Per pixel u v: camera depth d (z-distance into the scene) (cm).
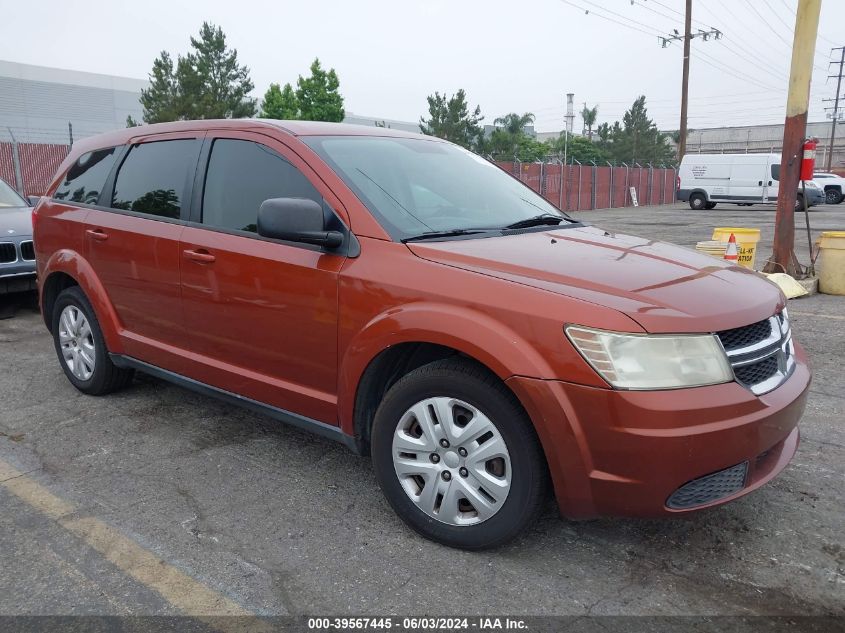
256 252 336
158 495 336
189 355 383
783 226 905
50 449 389
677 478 242
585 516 260
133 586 264
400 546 292
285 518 314
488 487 271
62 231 459
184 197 384
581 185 3041
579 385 245
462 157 419
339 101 4069
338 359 310
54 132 5000
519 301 259
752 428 250
